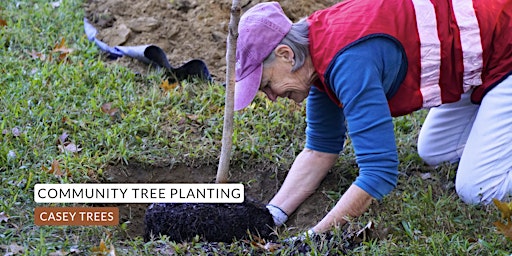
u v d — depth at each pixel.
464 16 3.93
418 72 3.89
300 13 6.34
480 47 3.96
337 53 3.68
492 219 4.25
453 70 3.97
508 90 4.14
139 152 4.85
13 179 4.47
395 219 4.23
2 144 4.76
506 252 3.98
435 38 3.85
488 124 4.24
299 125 5.20
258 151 4.91
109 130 5.01
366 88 3.66
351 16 3.79
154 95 5.41
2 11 6.42
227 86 3.93
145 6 6.42
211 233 4.09
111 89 5.52
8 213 4.19
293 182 4.55
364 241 3.99
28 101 5.21
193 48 6.08
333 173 4.74
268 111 5.33
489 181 4.30
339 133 4.50
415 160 4.92
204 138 5.05
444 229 4.20
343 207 3.93
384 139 3.72
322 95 4.33
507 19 4.04
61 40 6.11
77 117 5.14
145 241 4.20
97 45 6.09
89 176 4.65
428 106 4.00
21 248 3.90
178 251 3.96
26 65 5.69
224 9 6.38
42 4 6.58
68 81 5.50
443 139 4.77
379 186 3.78
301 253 3.92
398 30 3.79
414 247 3.96
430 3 3.88
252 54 3.73
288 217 4.52
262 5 3.81
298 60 3.76
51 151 4.79
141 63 5.89
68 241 3.99
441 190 4.63
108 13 6.39
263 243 4.06
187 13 6.37
